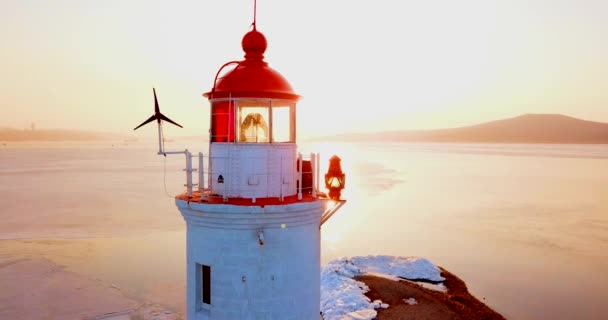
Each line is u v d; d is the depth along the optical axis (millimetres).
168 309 21219
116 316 20359
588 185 73938
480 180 81562
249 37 8367
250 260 7508
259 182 7848
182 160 139625
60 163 121500
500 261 29766
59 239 34281
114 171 94688
